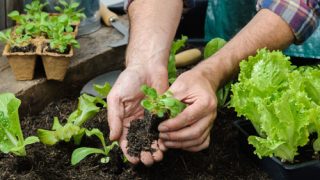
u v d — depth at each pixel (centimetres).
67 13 119
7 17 131
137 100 92
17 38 113
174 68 108
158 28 98
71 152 98
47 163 95
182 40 108
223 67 92
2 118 92
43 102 113
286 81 91
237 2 131
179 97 87
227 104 110
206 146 90
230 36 136
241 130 96
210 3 135
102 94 101
